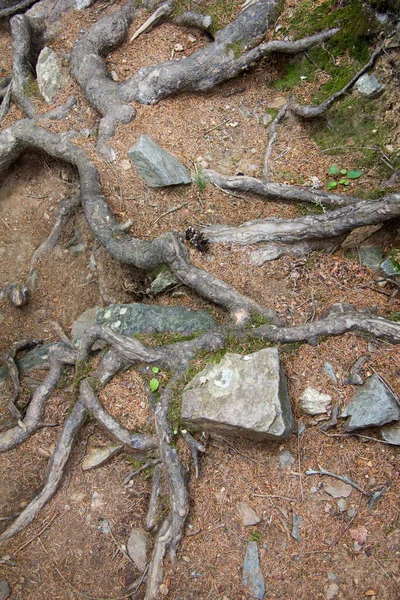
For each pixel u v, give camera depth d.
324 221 1.52
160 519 1.22
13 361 1.52
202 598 1.13
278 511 1.18
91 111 1.86
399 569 1.09
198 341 1.33
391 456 1.20
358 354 1.29
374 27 1.59
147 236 1.63
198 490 1.24
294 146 1.71
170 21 2.00
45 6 2.13
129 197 1.69
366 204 1.49
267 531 1.17
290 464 1.22
